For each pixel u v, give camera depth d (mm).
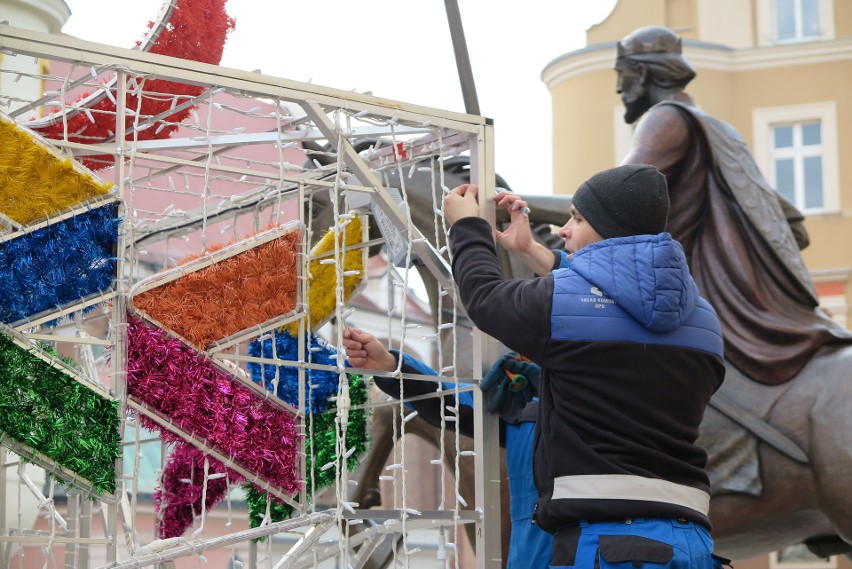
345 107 2605
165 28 3020
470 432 2883
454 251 2473
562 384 2254
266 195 3400
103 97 2998
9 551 2721
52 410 2264
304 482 2594
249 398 2535
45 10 4742
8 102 2898
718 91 16234
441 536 2674
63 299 2320
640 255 2217
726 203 5125
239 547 9430
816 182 15961
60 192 2324
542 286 2273
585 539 2172
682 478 2211
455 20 3164
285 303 2582
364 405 2906
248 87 2504
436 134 2854
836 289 15453
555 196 4891
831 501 4633
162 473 2992
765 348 4871
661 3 16531
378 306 14062
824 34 16250
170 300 2447
